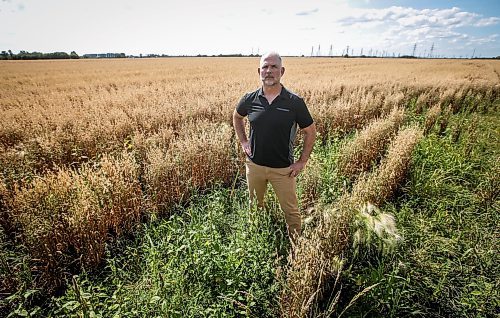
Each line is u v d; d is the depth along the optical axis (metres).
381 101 10.15
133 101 10.16
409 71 26.69
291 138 3.00
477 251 3.26
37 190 3.11
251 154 3.18
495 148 6.53
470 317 2.56
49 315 2.48
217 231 3.39
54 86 16.86
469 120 8.62
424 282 2.86
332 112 7.82
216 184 4.69
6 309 2.64
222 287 2.62
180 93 12.41
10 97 12.48
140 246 3.24
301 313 2.04
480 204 4.17
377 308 2.51
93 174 3.60
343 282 2.67
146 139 5.63
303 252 2.30
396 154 4.46
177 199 4.24
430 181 4.59
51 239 2.88
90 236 3.05
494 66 38.59
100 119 7.08
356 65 39.88
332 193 4.12
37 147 5.24
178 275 2.69
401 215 3.89
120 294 2.66
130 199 3.65
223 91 12.55
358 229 2.69
